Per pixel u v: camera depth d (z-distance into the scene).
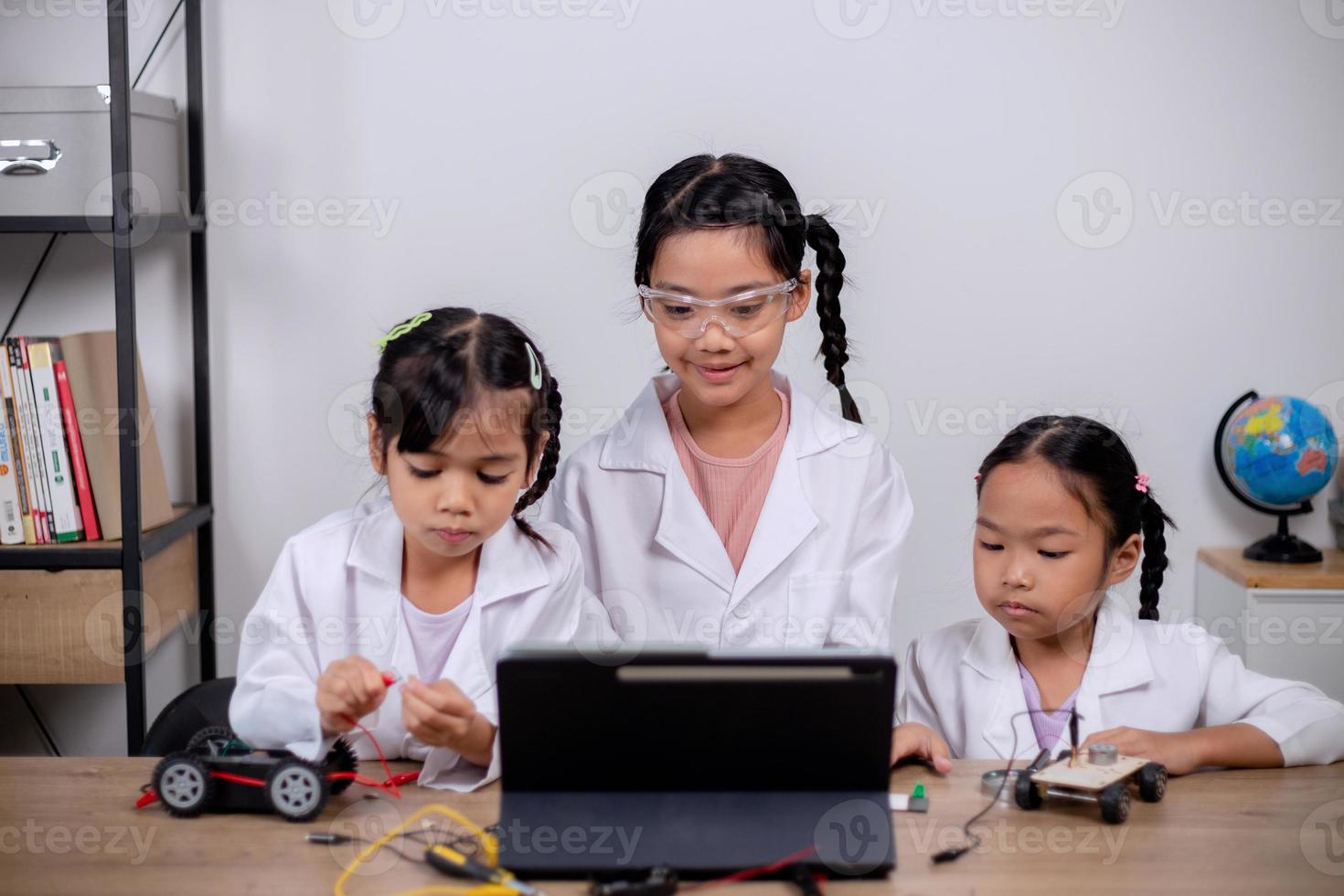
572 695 0.97
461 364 1.17
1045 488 1.34
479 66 2.23
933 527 2.33
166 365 2.29
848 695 0.97
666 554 1.61
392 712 1.25
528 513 1.75
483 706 1.22
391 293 2.28
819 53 2.24
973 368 2.30
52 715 2.35
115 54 1.91
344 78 2.23
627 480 1.63
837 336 1.74
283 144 2.24
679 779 0.98
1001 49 2.24
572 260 2.27
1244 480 2.21
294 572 1.31
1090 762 1.13
